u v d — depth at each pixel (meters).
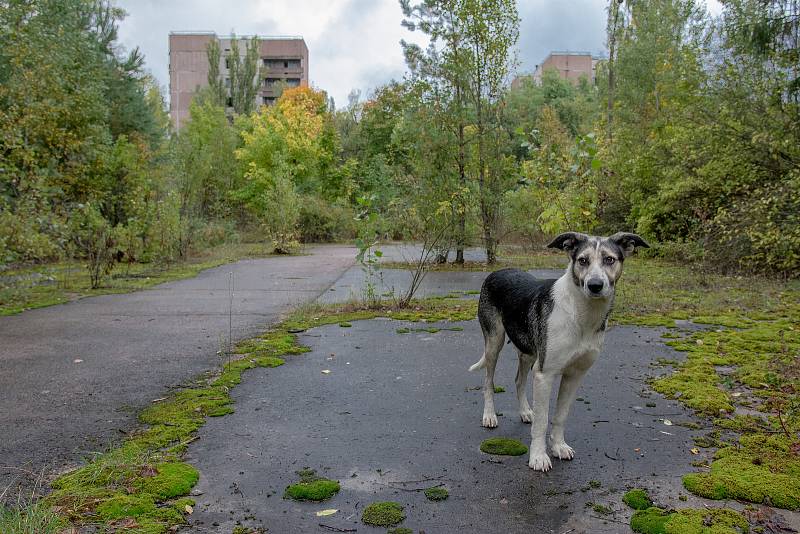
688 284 12.22
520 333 4.30
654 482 3.75
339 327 8.73
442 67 16.86
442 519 3.30
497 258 19.23
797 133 12.57
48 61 14.64
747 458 4.06
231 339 7.90
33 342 7.72
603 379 5.98
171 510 3.36
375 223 11.90
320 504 3.46
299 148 36.03
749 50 12.70
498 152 17.59
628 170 18.80
